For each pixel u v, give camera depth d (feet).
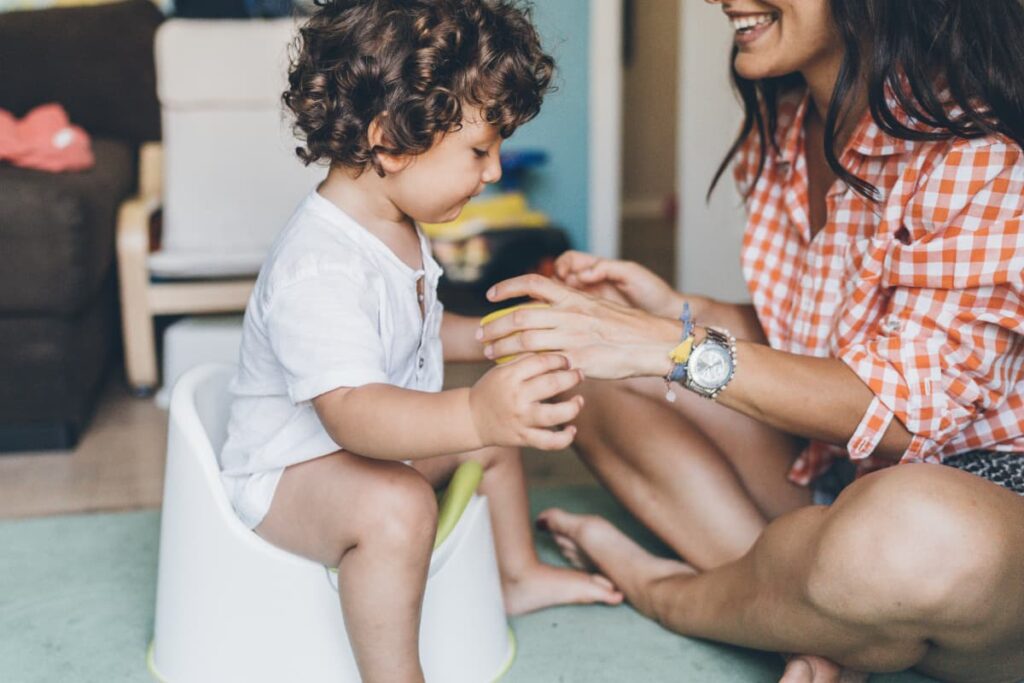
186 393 4.04
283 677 3.72
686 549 4.43
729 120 8.08
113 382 8.31
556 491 5.82
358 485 3.46
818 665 3.61
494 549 4.24
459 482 3.89
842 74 3.75
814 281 4.24
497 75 3.43
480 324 4.14
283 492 3.63
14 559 5.08
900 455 3.81
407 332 3.67
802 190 4.36
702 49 8.16
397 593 3.41
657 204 17.16
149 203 8.18
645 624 4.40
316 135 3.51
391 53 3.34
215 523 3.72
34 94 9.30
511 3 3.84
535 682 3.97
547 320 3.67
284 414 3.67
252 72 8.00
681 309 4.71
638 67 16.70
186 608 3.85
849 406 3.69
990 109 3.52
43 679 4.04
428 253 3.89
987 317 3.58
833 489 4.42
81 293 6.57
